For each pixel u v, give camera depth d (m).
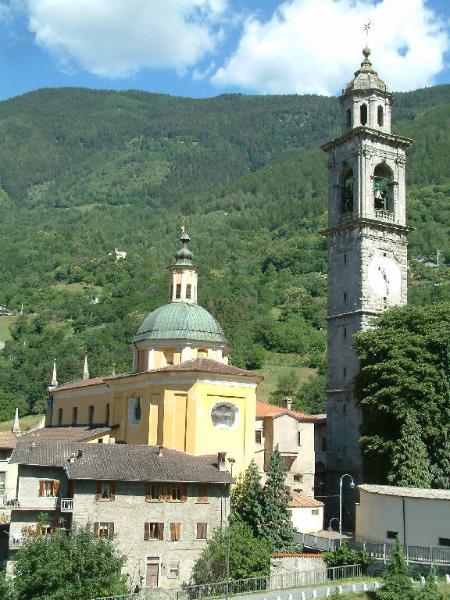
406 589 49.47
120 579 51.66
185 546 58.94
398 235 86.75
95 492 57.38
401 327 74.50
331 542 63.62
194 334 75.19
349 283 85.06
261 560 57.91
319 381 149.50
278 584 57.00
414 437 67.06
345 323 84.69
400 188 87.94
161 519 58.62
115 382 77.06
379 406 69.75
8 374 182.00
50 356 193.12
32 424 159.75
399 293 85.81
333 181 90.19
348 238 86.12
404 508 61.06
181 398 69.38
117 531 57.41
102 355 185.50
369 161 86.25
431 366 69.69
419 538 59.66
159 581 57.81
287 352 190.38
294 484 79.38
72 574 49.19
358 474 79.50
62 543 50.78
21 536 59.84
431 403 68.56
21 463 60.97
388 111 89.12
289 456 78.88
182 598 54.12
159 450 63.22
